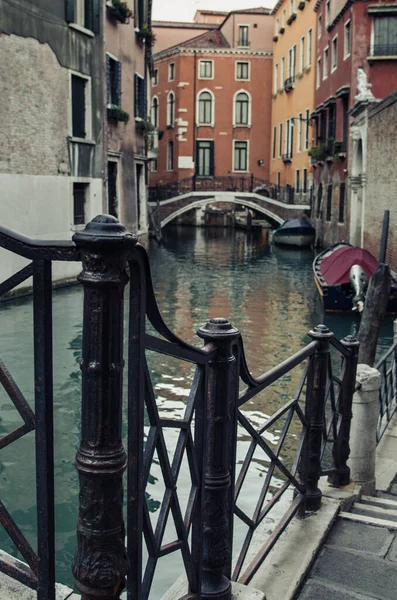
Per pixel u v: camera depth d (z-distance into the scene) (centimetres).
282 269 2534
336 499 401
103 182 1995
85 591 175
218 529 252
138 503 192
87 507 173
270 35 4869
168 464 215
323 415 380
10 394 181
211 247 3325
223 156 4878
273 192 4156
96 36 1909
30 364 1009
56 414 812
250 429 293
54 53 1698
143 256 182
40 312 175
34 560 191
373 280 1014
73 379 955
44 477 181
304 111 3872
